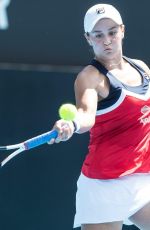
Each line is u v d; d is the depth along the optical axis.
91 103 11.73
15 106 20.00
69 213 20.27
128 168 12.63
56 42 20.48
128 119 12.42
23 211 20.02
